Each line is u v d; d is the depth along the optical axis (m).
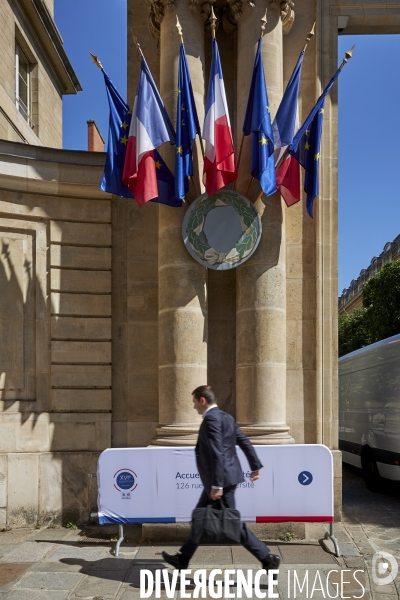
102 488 6.51
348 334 30.75
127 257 8.59
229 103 8.57
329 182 8.51
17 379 8.10
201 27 8.20
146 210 8.63
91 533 7.40
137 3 8.91
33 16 14.34
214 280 8.32
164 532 6.95
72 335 8.31
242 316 7.60
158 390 8.27
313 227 8.42
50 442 8.06
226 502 5.10
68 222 8.47
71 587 5.35
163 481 6.52
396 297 24.39
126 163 7.25
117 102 7.71
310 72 8.59
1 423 7.88
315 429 8.11
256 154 7.13
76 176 8.38
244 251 7.54
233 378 8.23
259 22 7.88
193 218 7.62
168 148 7.86
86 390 8.27
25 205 8.27
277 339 7.54
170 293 7.63
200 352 7.60
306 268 8.37
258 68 7.20
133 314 8.50
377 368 11.52
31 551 6.55
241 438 5.34
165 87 7.99
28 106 14.98
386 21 8.85
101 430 8.23
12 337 8.12
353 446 12.84
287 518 6.46
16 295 8.19
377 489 11.49
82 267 8.43
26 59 14.96
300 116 8.54
